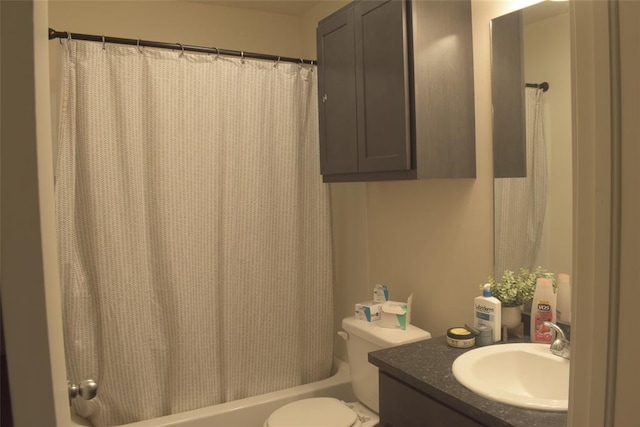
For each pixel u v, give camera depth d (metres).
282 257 2.54
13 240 0.58
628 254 0.52
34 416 0.60
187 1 2.85
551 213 1.65
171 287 2.28
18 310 0.58
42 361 0.60
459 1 1.87
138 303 2.21
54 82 2.41
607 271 0.55
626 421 0.53
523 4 1.71
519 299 1.73
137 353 2.21
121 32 2.69
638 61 0.51
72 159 2.08
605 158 0.54
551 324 1.54
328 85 2.24
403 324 2.09
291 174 2.55
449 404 1.33
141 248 2.20
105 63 2.14
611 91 0.53
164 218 2.25
